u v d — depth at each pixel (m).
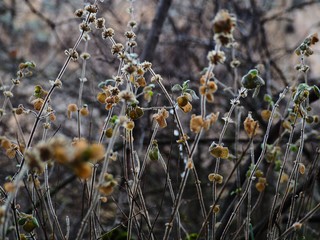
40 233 2.56
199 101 4.22
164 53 4.73
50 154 0.98
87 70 4.26
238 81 4.26
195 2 5.18
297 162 1.84
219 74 4.52
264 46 4.51
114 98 1.63
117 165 3.57
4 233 1.23
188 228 3.50
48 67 5.19
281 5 5.60
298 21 5.90
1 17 5.67
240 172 2.78
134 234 2.77
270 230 1.88
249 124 1.69
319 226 3.62
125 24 4.70
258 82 1.56
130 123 1.47
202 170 4.17
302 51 1.87
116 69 4.07
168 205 3.77
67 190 3.79
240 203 1.79
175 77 4.47
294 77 4.14
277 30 5.62
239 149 3.99
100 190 1.26
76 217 3.59
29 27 5.67
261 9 5.27
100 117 4.16
